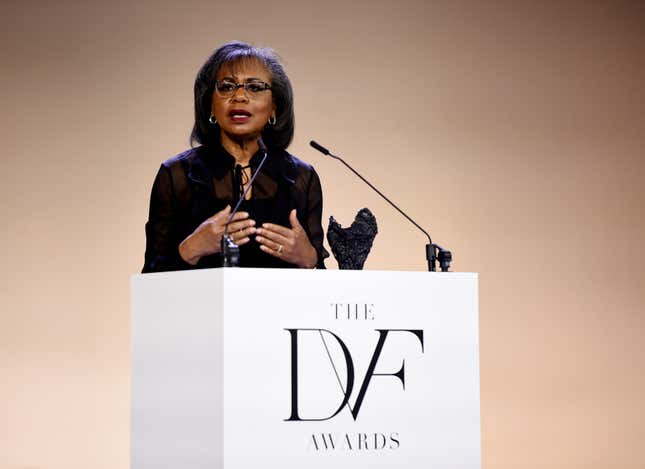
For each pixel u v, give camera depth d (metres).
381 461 4.11
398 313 4.20
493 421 9.95
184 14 9.55
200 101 5.59
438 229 9.94
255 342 3.92
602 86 10.43
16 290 9.05
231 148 5.58
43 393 9.02
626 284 10.37
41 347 9.06
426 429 4.21
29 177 9.17
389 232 9.79
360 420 4.09
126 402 9.19
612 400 10.23
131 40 9.43
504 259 10.10
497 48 10.20
